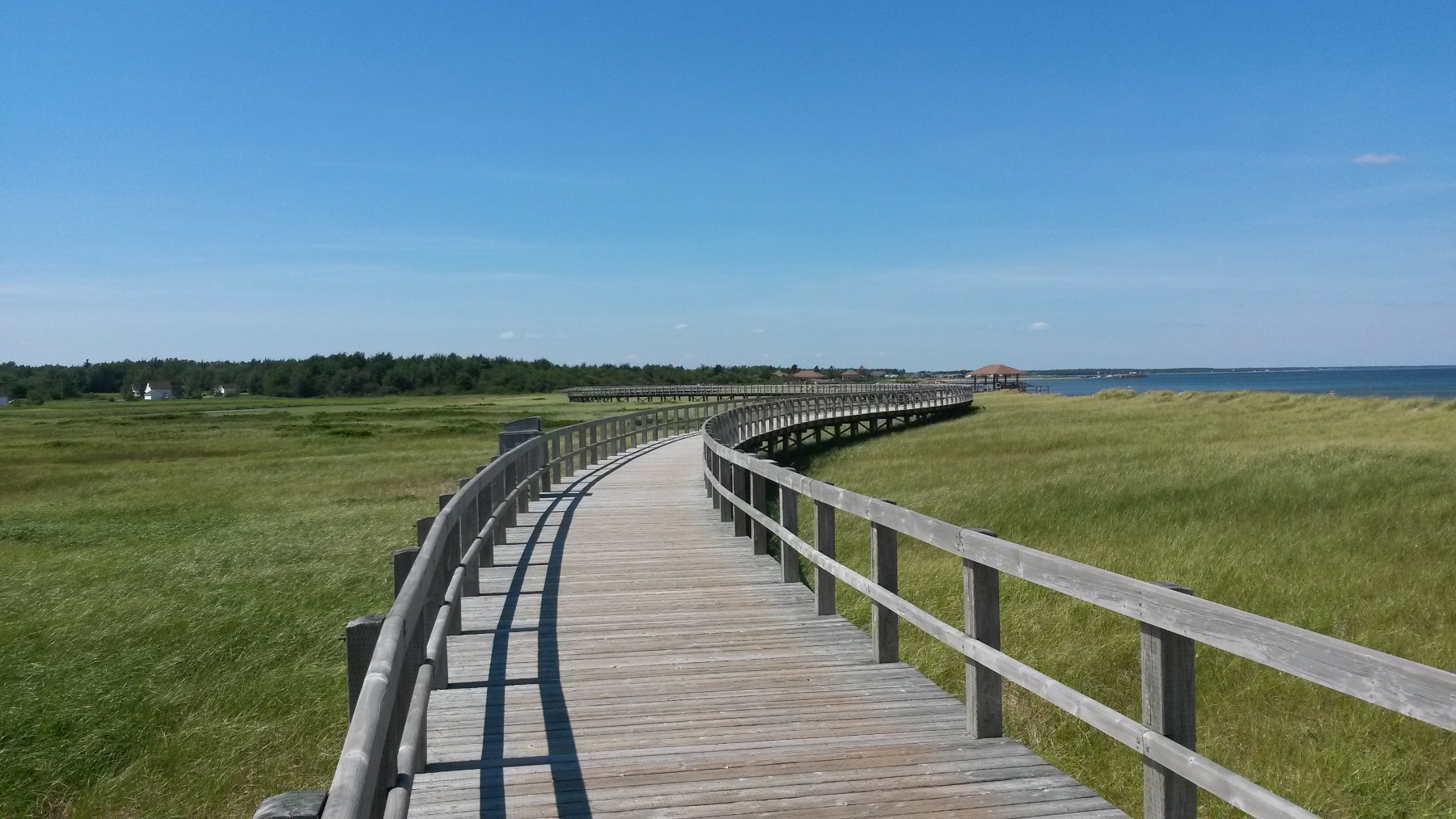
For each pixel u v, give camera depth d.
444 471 26.31
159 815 5.71
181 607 10.39
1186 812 3.12
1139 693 7.47
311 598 10.80
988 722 4.72
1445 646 7.96
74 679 7.99
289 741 6.66
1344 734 6.37
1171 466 20.72
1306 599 9.59
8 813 5.80
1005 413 48.84
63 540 15.63
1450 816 5.32
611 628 7.11
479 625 7.24
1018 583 10.32
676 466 21.28
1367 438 25.16
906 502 17.48
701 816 3.86
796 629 7.05
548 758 4.53
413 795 4.10
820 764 4.41
